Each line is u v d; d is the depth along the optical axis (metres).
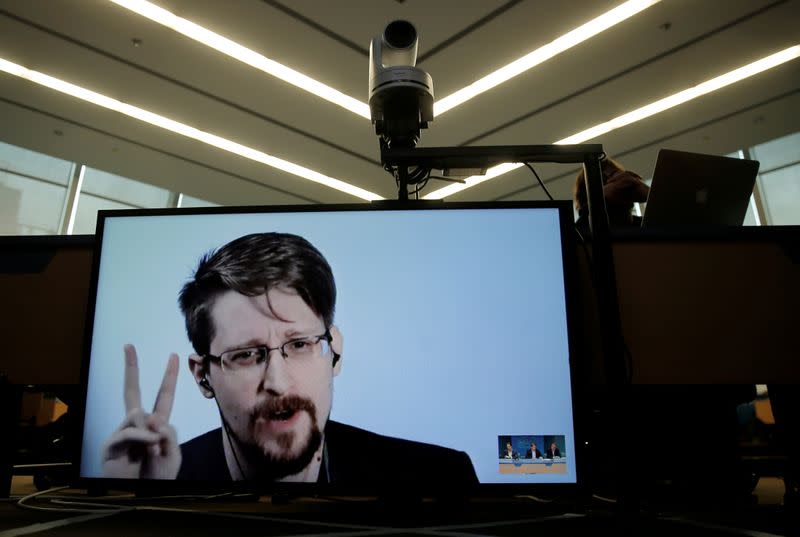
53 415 2.99
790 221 5.27
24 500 1.02
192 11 3.62
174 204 6.36
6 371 1.10
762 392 2.55
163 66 4.15
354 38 3.88
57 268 1.14
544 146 1.02
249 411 0.90
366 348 0.92
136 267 0.98
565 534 0.73
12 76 4.20
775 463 1.44
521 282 0.96
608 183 2.00
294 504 1.11
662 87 4.42
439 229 0.98
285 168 5.73
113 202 5.88
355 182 6.09
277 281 0.96
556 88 4.43
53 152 5.24
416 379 0.91
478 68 4.19
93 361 0.94
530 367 0.91
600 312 0.92
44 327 1.11
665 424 1.32
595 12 3.65
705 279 1.06
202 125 4.93
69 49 3.95
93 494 1.29
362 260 0.97
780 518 0.88
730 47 3.97
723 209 1.45
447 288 0.95
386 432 0.88
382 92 1.03
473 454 0.87
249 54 4.08
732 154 5.44
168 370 0.93
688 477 1.29
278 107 4.68
